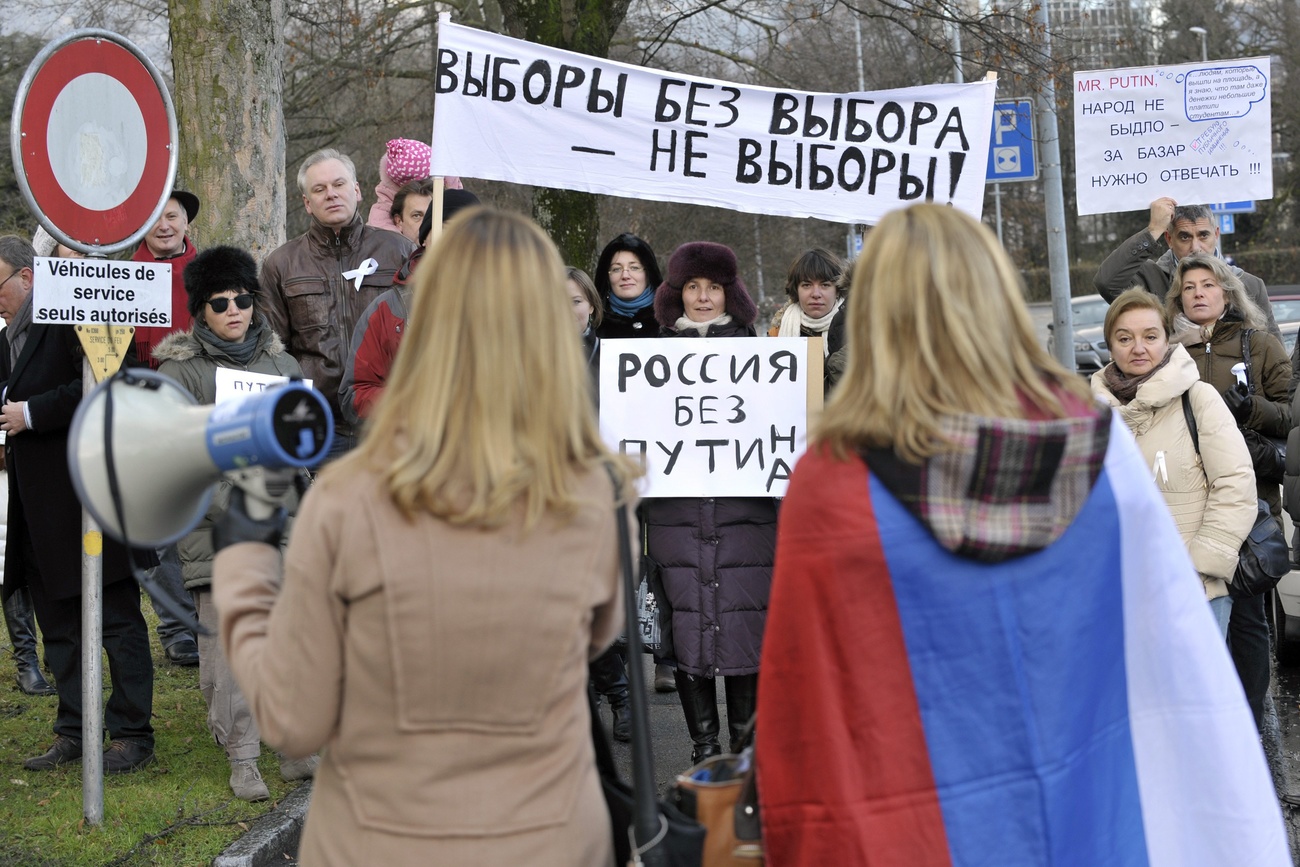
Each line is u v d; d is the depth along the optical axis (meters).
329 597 1.85
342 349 5.83
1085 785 2.08
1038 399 2.06
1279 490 5.51
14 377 4.64
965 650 2.01
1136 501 2.15
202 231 8.45
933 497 1.99
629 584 2.04
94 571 4.14
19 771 4.73
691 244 5.09
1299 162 42.91
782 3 17.81
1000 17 14.45
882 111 5.29
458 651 1.84
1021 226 46.97
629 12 19.67
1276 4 41.00
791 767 2.09
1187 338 5.48
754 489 4.58
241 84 8.46
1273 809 2.23
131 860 3.97
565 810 1.92
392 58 20.47
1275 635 6.84
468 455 1.86
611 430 4.61
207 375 4.59
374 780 1.87
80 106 3.91
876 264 2.10
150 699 4.82
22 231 27.16
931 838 2.00
